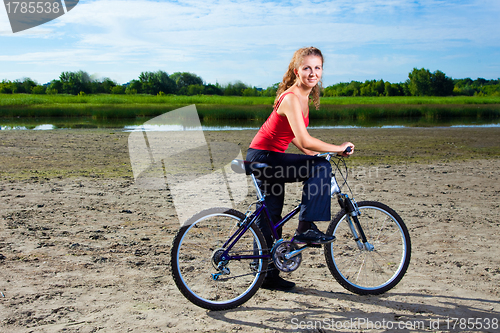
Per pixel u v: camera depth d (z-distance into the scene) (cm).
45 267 307
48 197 529
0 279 282
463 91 10269
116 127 1903
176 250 243
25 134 1423
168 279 293
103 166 798
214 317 242
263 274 264
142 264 319
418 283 297
